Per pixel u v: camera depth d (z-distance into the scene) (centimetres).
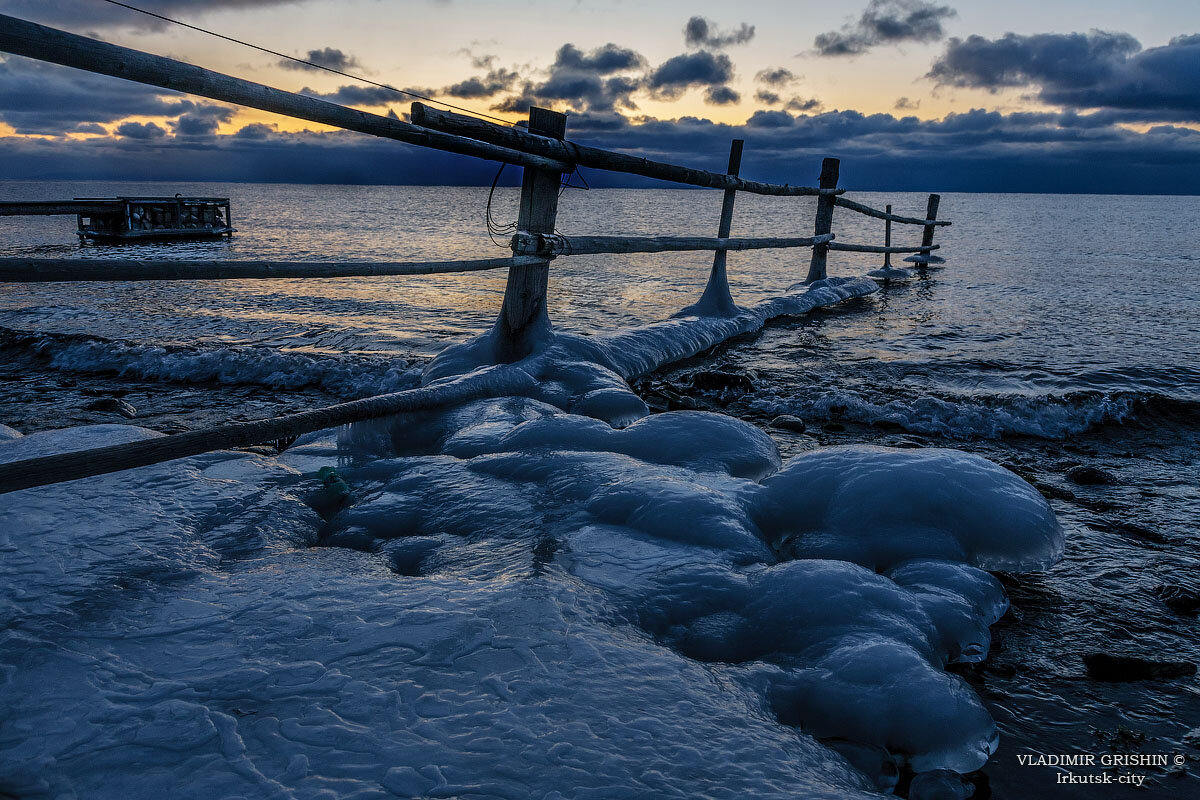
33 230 3067
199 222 2786
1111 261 1650
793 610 212
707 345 705
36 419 483
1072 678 217
